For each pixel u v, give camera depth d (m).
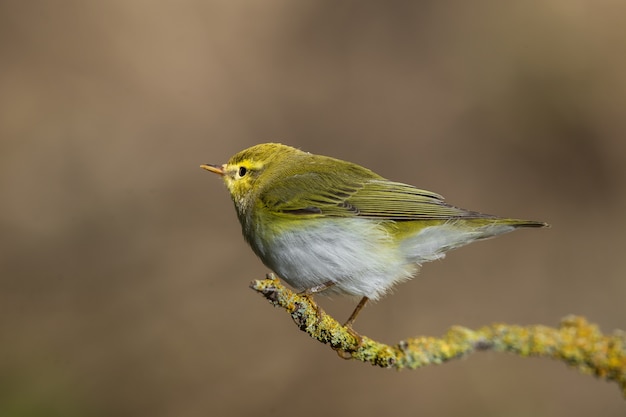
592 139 13.98
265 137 14.74
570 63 14.23
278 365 12.51
